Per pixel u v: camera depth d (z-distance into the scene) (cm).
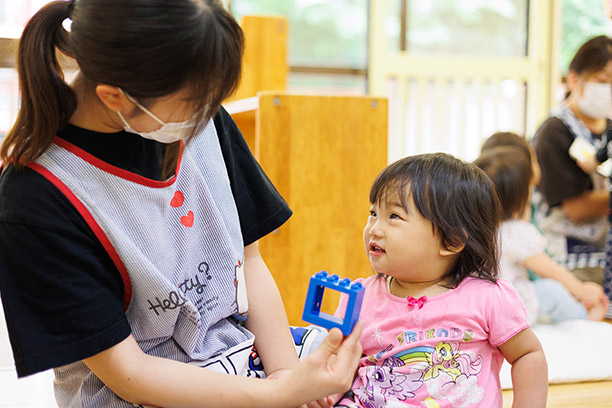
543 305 196
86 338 74
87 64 71
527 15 410
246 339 93
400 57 389
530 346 96
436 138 394
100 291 76
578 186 235
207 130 96
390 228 96
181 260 87
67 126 79
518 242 195
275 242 166
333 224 170
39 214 73
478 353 95
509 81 405
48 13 75
